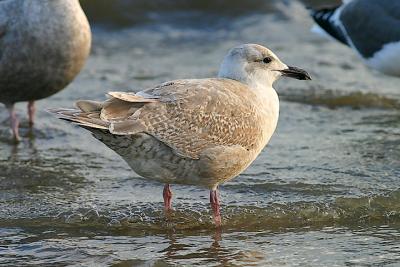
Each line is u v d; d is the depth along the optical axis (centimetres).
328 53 2150
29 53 1496
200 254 1104
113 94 1063
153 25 2341
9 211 1227
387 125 1656
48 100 1778
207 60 2108
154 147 1102
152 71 2005
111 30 2314
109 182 1356
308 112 1733
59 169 1417
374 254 1106
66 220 1203
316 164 1422
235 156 1154
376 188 1309
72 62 1530
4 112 1725
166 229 1185
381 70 1841
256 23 2366
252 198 1277
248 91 1181
